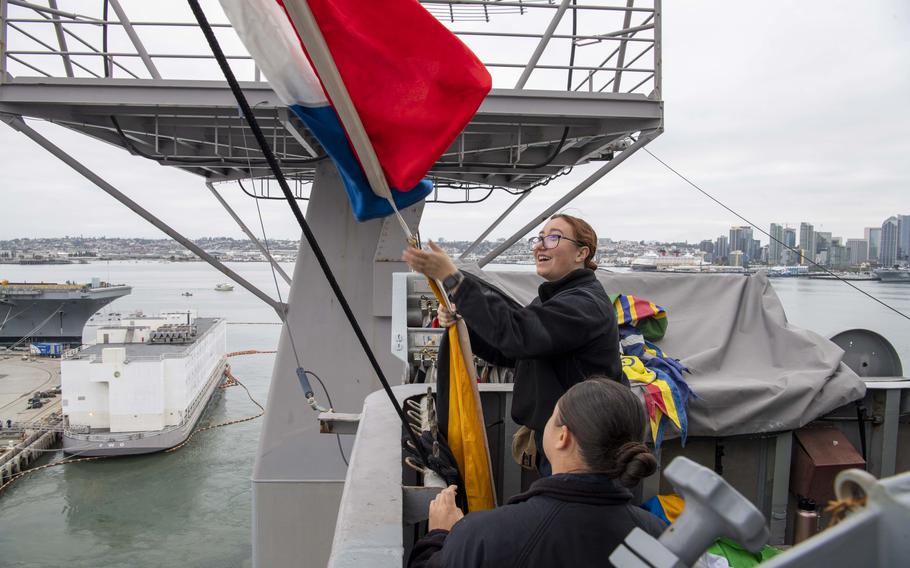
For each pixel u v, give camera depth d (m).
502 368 3.66
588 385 1.27
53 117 6.07
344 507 1.55
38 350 71.00
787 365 3.67
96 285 75.62
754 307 3.96
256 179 8.62
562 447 1.28
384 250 6.98
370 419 2.28
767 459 3.31
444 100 1.73
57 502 38.06
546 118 6.28
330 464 6.86
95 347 53.94
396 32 1.70
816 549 0.59
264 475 6.82
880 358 3.91
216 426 51.97
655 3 6.08
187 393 50.31
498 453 3.08
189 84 5.78
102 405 48.25
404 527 2.03
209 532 34.22
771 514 3.29
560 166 8.11
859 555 0.61
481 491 1.94
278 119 6.10
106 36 6.03
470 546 1.20
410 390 2.72
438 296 2.01
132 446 45.91
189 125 6.45
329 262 7.04
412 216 7.01
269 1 1.66
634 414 1.24
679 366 3.29
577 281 1.98
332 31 1.69
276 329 97.94
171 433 46.81
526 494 1.29
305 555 6.78
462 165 6.96
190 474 42.03
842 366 3.46
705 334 3.88
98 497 38.69
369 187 1.91
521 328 1.71
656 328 3.74
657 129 6.25
